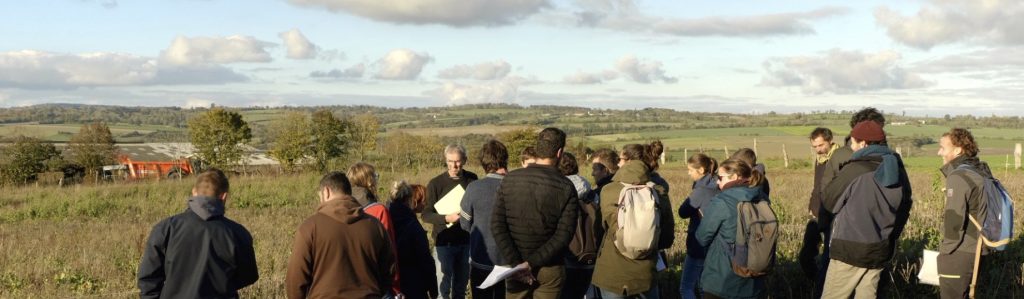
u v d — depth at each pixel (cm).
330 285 453
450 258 684
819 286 658
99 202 1817
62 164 4153
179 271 447
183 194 2034
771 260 566
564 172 625
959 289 580
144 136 13138
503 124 12344
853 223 568
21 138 4019
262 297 754
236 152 4472
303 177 2439
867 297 584
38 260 969
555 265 528
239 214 1606
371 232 467
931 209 1159
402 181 593
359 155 5084
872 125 591
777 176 2598
